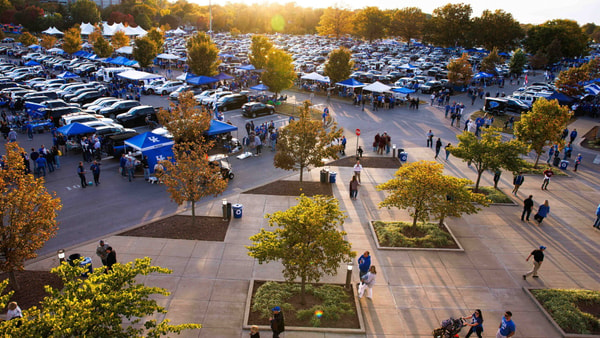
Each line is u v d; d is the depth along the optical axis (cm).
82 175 2036
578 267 1446
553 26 8250
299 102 4375
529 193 2153
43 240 1184
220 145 2803
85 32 8494
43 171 2219
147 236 1563
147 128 3253
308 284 1283
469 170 2488
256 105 3641
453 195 1541
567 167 2652
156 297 1196
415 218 1622
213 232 1611
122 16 12212
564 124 2502
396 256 1474
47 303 725
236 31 11938
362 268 1261
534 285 1326
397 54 9094
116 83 4766
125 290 757
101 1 17188
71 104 3475
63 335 668
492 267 1427
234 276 1321
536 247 1579
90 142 2472
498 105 4006
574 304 1212
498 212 1892
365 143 3006
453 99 4869
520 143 2011
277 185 2155
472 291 1284
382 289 1278
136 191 2028
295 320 1111
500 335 1019
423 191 1516
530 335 1103
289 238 1084
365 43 11238
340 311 1140
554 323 1136
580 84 4291
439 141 2669
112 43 7406
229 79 4675
